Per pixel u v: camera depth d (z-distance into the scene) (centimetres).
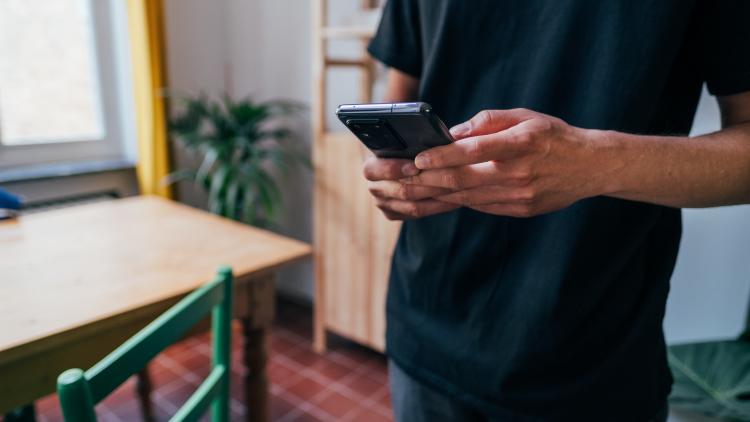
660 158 50
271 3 247
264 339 128
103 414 179
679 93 60
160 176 234
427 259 71
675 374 120
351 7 214
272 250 127
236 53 269
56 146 228
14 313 91
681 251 155
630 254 61
